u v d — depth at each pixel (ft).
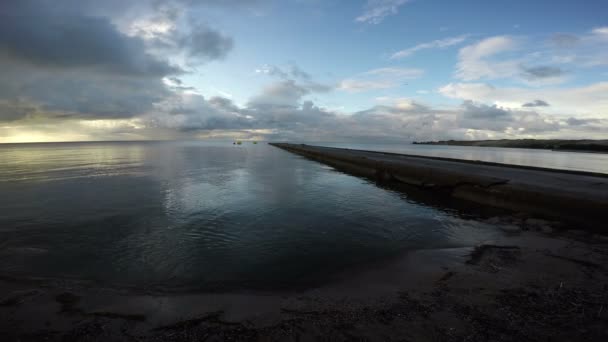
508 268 14.64
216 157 119.55
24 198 34.60
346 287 13.00
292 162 98.89
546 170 45.91
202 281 13.82
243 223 24.38
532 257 16.24
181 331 9.45
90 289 12.85
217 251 18.01
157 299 11.93
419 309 10.59
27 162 88.99
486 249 17.90
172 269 15.28
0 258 16.67
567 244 18.78
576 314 10.03
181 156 124.67
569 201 24.94
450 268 15.01
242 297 12.09
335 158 96.63
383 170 60.03
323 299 11.78
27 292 12.46
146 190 40.14
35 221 24.64
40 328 9.69
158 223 24.16
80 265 15.74
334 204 32.83
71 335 9.29
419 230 23.24
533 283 12.75
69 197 35.14
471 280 13.23
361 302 11.37
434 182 43.80
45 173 60.29
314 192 40.57
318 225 24.20
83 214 27.07
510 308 10.50
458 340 8.60
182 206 30.50
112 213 27.50
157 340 8.97
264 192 39.50
